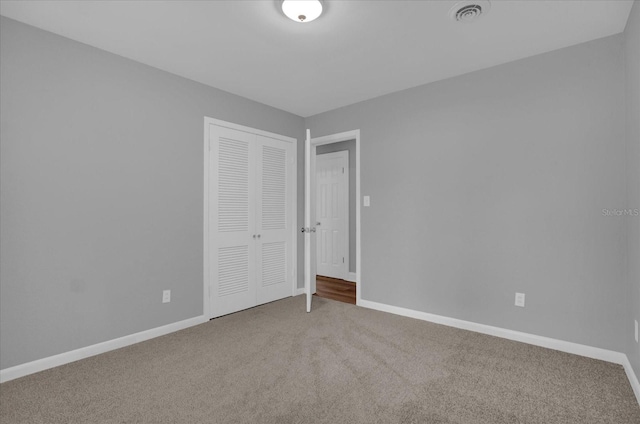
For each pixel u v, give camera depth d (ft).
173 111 9.53
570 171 7.91
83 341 7.74
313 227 13.85
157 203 9.14
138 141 8.77
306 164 11.55
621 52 7.31
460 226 9.64
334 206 17.02
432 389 6.28
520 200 8.61
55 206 7.37
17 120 6.88
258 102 11.97
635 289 6.32
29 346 6.99
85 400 5.95
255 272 11.84
